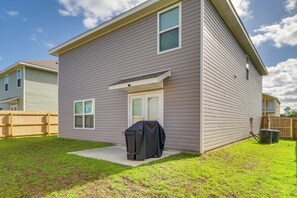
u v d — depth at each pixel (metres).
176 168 4.61
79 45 10.80
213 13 7.08
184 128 6.46
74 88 11.00
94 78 9.87
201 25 6.21
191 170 4.48
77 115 10.75
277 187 3.61
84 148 7.76
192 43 6.42
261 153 6.70
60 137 11.80
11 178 4.08
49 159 5.73
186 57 6.55
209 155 6.09
